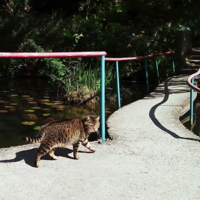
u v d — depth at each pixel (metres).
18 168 3.92
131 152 4.65
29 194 3.38
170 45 15.01
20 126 7.21
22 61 14.98
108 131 5.73
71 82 11.04
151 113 7.10
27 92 11.35
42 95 10.91
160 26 16.16
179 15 16.73
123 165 4.18
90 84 10.81
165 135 5.51
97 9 18.25
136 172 3.99
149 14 16.78
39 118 7.94
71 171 3.93
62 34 15.20
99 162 4.24
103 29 16.45
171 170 4.09
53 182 3.64
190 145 5.02
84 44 15.35
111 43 14.66
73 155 4.36
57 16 17.97
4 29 16.19
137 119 6.58
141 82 14.41
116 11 17.00
